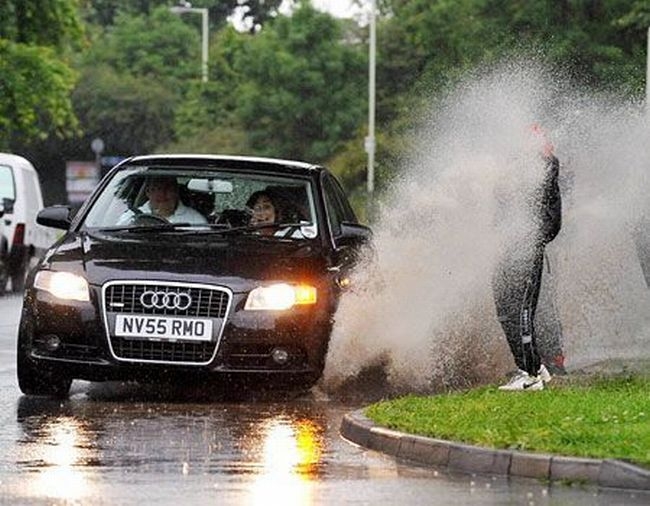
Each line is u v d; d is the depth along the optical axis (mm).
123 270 31281
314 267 31984
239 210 33844
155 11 199250
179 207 33906
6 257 66875
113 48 195750
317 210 33938
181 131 158000
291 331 31125
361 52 142000
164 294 31094
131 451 24844
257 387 31375
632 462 21984
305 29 141750
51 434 26703
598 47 86188
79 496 20844
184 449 25094
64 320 31172
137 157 34875
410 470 23219
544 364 32250
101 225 33562
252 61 143000
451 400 28109
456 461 23359
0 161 67688
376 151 135500
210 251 32031
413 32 95750
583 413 25609
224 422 28375
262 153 143375
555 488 21750
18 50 104875
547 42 87688
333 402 31375
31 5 104688
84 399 31484
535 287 30484
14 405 30516
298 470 23141
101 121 190625
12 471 22844
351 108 141125
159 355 31094
